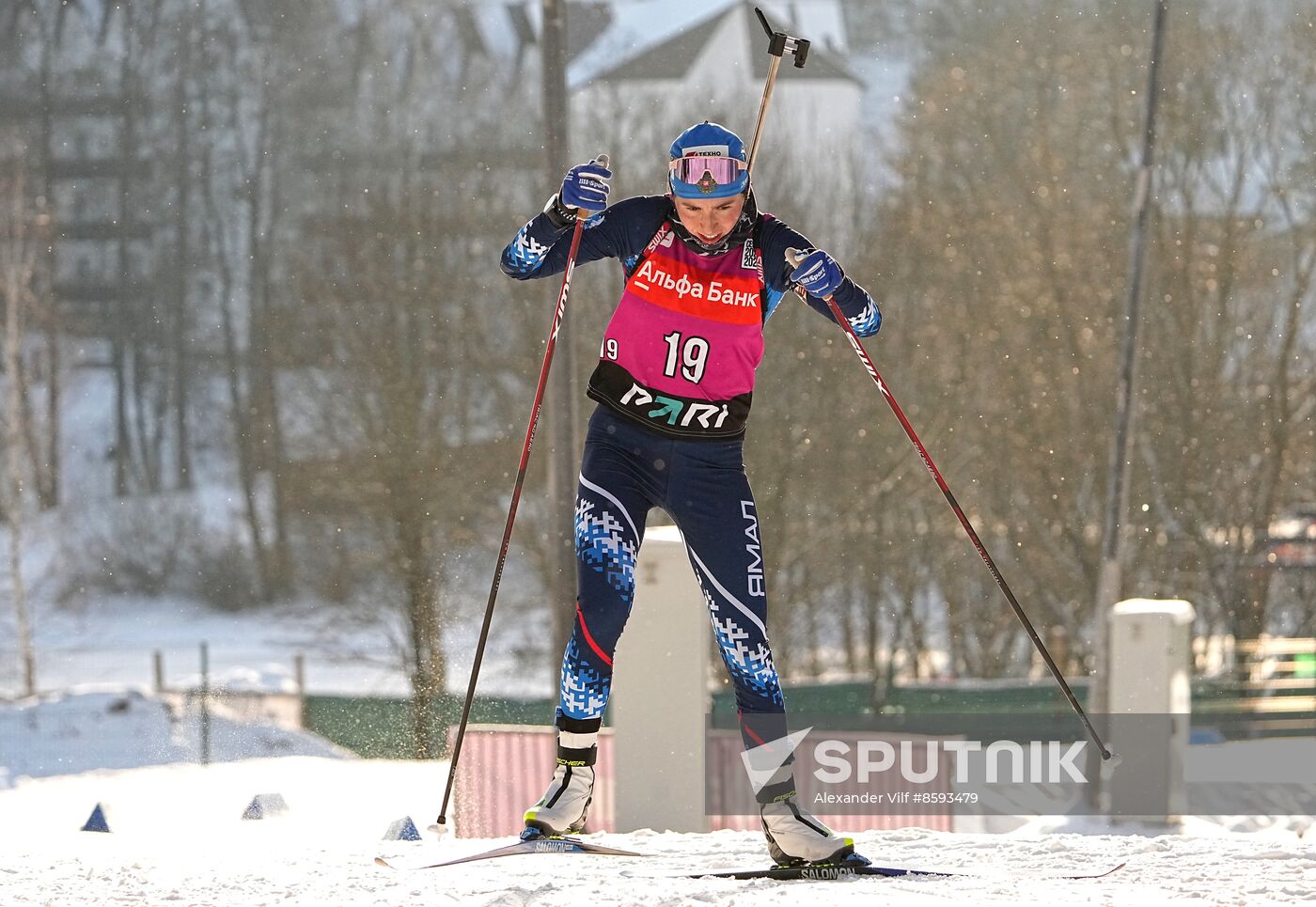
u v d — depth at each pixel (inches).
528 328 3316.9
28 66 4879.4
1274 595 3243.1
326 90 4350.4
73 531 4613.7
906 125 3599.9
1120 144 3277.6
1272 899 355.6
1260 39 3280.0
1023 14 3550.7
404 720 2327.8
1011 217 3361.2
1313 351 3176.7
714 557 423.8
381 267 3533.5
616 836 525.7
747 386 427.8
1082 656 3157.0
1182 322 3125.0
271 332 3671.3
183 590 4466.0
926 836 500.1
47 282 4707.2
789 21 6899.6
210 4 4719.5
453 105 4106.8
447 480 3137.3
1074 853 443.5
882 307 3358.8
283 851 477.4
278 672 3280.0
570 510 1304.1
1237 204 3211.1
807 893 362.9
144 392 4845.0
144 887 387.2
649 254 425.1
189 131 4864.7
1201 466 3090.6
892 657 3275.1
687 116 3666.3
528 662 3029.0
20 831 805.9
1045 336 3211.1
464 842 502.9
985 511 3238.2
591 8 5954.7
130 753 2176.4
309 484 3265.3
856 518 3179.1
